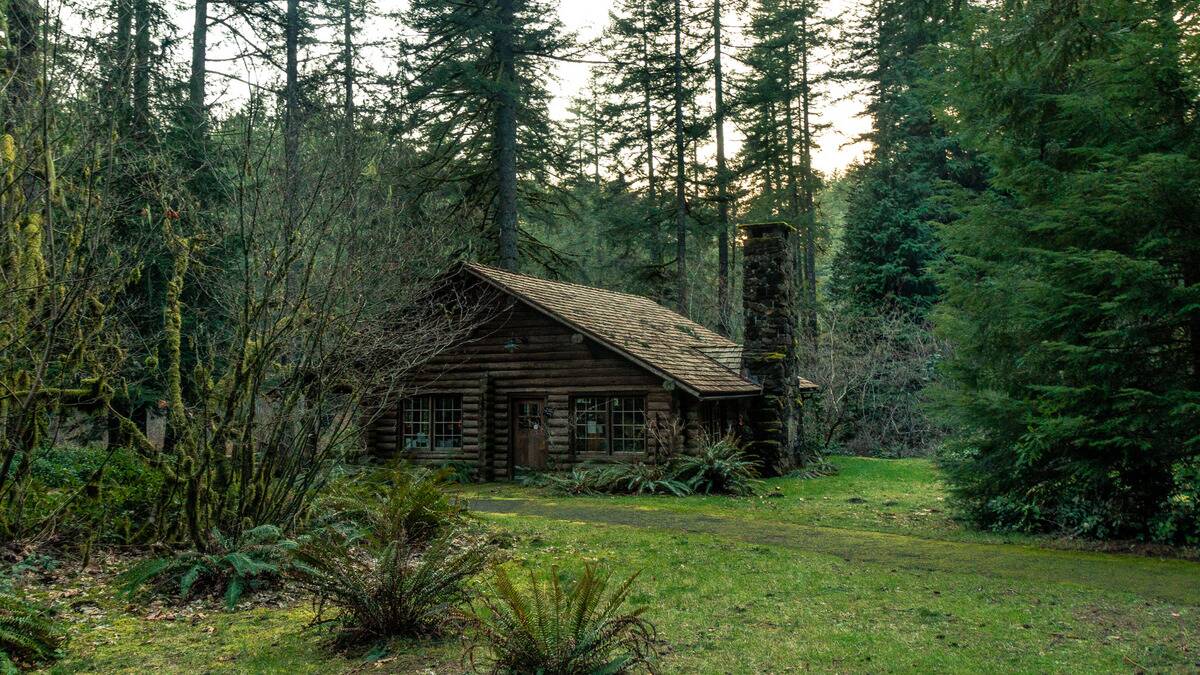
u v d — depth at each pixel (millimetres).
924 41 34812
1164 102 11359
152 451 9250
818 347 31312
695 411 20641
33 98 8406
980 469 12758
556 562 9906
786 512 15109
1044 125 12625
